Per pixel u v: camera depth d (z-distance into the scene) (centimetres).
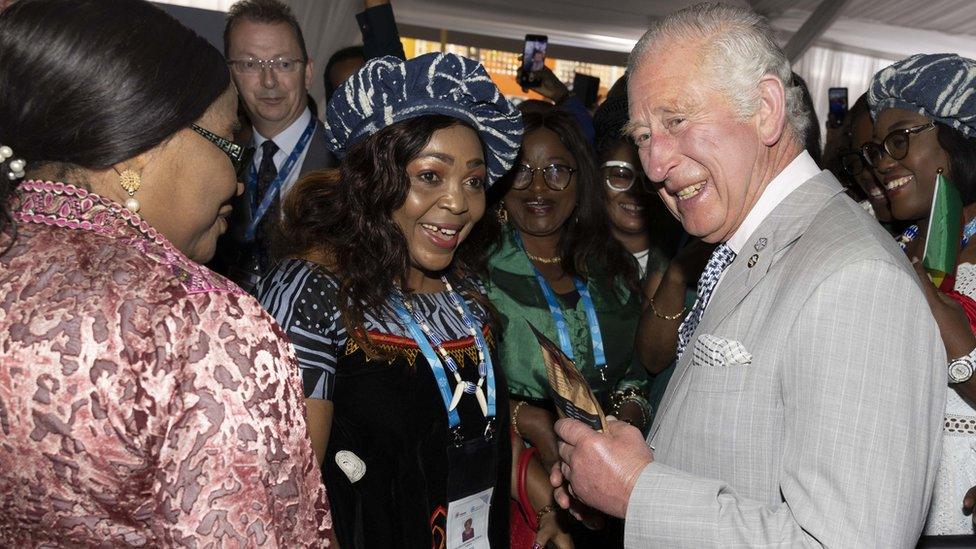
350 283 158
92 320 83
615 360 239
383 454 155
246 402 86
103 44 88
